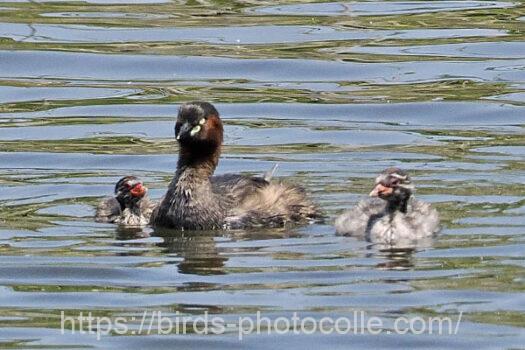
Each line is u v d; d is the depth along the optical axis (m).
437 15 28.16
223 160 20.58
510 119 22.81
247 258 16.39
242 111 23.31
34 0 28.97
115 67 25.47
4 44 26.30
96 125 22.66
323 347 13.98
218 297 15.12
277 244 16.97
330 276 15.67
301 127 22.48
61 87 24.53
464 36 26.86
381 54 25.94
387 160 20.47
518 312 14.59
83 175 19.98
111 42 26.50
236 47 26.28
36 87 24.53
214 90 24.39
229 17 28.14
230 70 25.31
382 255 16.38
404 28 27.41
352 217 17.39
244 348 13.94
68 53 25.94
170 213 17.89
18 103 23.83
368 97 23.94
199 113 17.95
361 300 14.92
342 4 28.84
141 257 16.48
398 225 16.97
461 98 23.78
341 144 21.50
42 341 14.15
